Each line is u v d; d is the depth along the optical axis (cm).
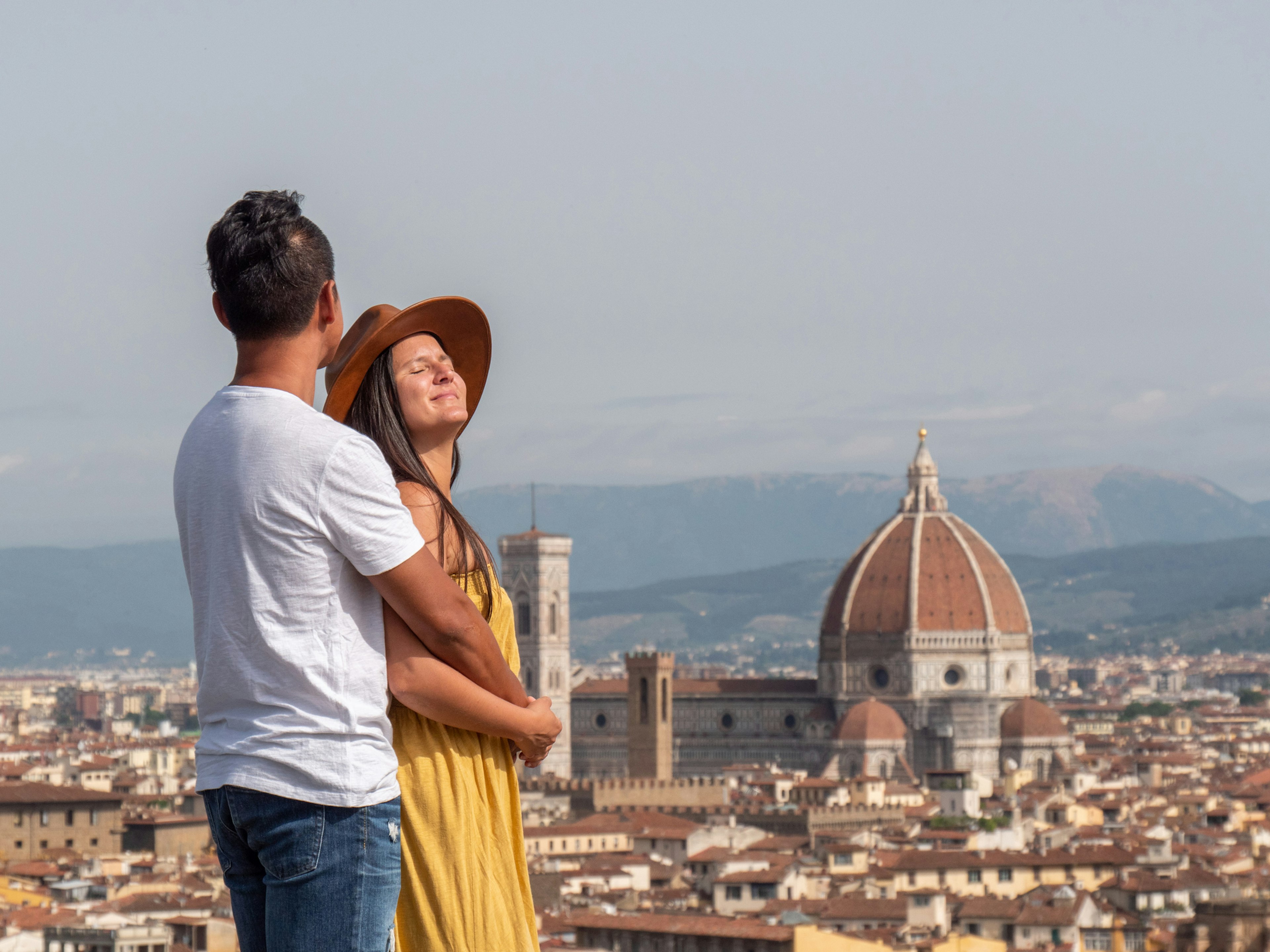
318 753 2128
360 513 2153
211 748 2164
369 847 2152
